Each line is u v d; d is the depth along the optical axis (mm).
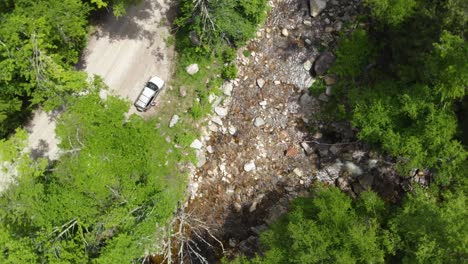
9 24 23188
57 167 24062
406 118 25391
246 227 29281
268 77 30656
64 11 25016
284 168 29891
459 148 24391
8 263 22219
